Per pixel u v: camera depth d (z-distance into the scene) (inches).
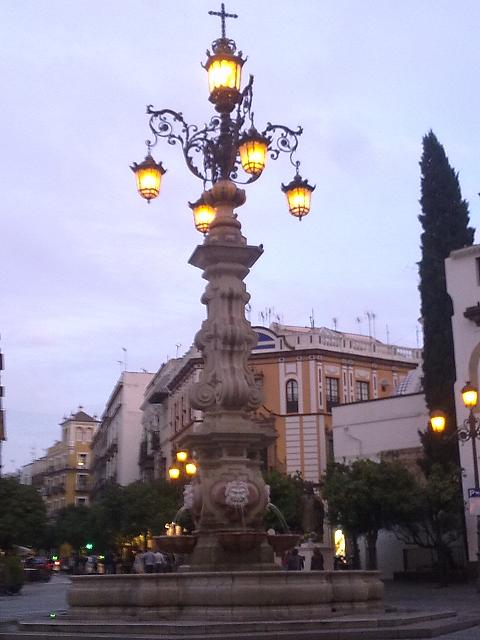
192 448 594.2
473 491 920.3
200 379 613.6
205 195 649.6
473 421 940.0
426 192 1651.1
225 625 454.6
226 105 645.9
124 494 2169.0
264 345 2246.6
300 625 465.1
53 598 1274.6
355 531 1414.9
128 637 439.8
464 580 1382.9
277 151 657.6
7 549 1895.9
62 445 5295.3
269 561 573.6
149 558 1034.1
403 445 1633.9
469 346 1438.2
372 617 507.8
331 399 2217.0
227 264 621.9
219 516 568.1
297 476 1717.5
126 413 3572.8
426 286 1589.6
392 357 2356.1
